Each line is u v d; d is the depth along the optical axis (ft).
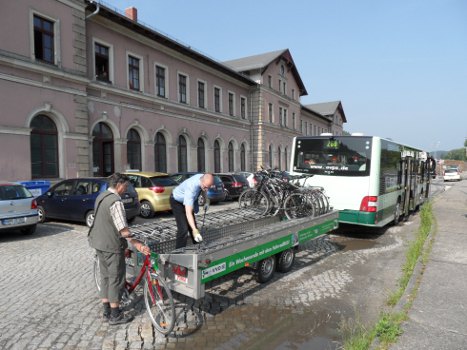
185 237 17.39
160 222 20.15
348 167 29.48
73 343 12.22
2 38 41.39
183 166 78.79
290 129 130.00
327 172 30.27
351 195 29.25
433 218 34.76
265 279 18.45
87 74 54.19
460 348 10.82
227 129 95.66
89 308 15.07
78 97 50.96
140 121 64.80
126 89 61.00
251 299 16.38
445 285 16.24
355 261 22.99
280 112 124.16
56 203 35.32
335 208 29.84
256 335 13.06
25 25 43.78
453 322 12.57
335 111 198.49
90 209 33.14
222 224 21.54
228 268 14.57
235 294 16.97
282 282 18.70
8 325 13.50
